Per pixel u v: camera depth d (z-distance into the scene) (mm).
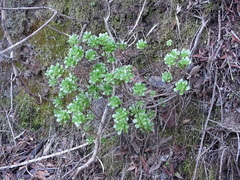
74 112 1621
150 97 1816
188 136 1975
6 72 2703
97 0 2391
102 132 1978
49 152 2375
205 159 1873
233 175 1795
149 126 1699
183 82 1586
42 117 2535
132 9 2295
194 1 2129
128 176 2025
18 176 2264
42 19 2549
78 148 2256
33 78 2576
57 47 2494
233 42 1987
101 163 2117
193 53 2031
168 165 1964
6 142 2600
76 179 2135
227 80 1942
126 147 2072
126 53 2160
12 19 2643
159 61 2170
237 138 1821
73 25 2449
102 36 1604
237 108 1876
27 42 2588
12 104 2629
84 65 2082
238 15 2031
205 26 2088
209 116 1887
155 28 2227
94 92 1682
